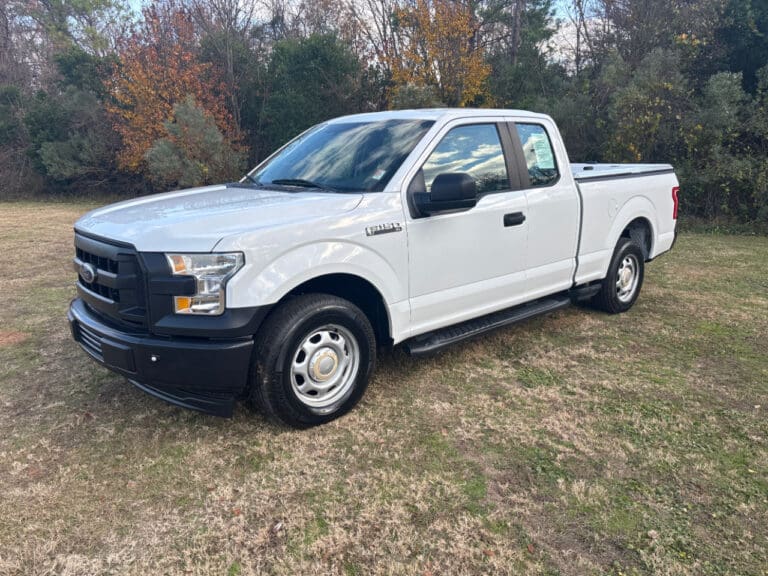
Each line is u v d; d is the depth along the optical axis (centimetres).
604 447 343
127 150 2047
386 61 2027
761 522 279
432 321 411
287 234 329
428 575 245
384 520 279
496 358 480
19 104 2409
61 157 2150
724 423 373
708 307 625
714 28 1436
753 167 1248
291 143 501
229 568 249
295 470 319
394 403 398
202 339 319
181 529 273
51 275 793
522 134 473
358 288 388
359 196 370
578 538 267
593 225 533
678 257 905
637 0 1582
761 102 1299
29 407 393
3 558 253
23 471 318
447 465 324
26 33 3123
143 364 322
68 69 2261
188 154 1803
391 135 420
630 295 608
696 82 1433
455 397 407
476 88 1869
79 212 1667
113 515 282
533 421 374
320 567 249
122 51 2148
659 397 410
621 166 632
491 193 439
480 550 259
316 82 2025
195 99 1931
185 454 335
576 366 464
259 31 2502
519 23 2048
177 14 2117
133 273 324
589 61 1811
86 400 403
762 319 584
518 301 471
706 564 251
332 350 363
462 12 1875
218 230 320
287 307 340
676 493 301
